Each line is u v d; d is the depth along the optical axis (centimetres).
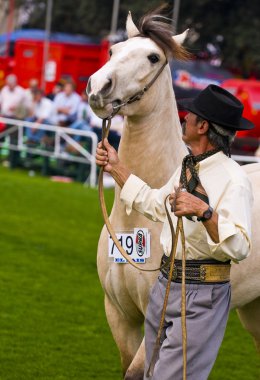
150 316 720
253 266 843
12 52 3581
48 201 2181
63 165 2666
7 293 1367
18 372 1038
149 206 726
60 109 2725
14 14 4241
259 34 3506
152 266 798
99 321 1270
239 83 2875
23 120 2830
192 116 694
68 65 3491
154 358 698
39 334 1189
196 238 686
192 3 3497
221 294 691
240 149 2809
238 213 666
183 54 791
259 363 1152
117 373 1065
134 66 761
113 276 816
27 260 1584
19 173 2692
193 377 682
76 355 1120
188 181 692
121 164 745
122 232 809
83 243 1752
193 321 684
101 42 3519
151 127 796
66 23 4059
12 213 2000
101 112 752
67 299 1365
